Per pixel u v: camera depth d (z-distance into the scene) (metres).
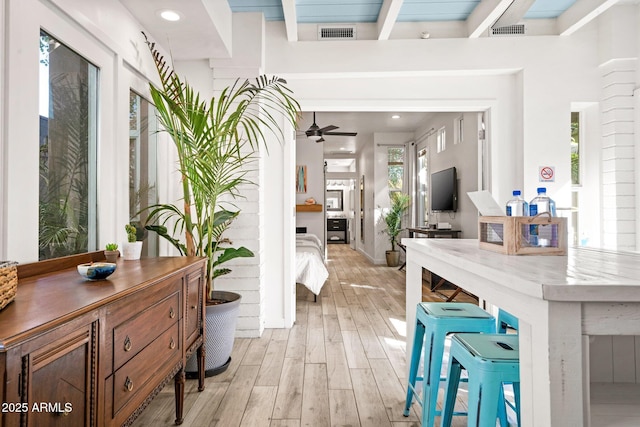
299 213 8.41
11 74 1.56
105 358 1.20
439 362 1.71
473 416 1.27
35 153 1.71
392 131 8.12
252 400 2.26
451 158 5.79
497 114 3.78
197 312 2.26
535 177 3.62
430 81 3.79
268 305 3.71
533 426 0.98
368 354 3.01
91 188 2.20
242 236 3.46
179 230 3.41
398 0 2.94
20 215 1.62
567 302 0.91
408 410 2.09
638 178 3.43
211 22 2.81
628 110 3.48
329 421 2.03
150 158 2.97
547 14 3.56
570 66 3.61
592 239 3.72
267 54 3.65
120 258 2.26
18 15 1.60
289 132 3.73
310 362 2.85
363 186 9.95
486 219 1.73
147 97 2.92
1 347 0.79
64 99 1.95
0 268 1.05
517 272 1.08
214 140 2.66
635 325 0.91
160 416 2.08
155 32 2.94
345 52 3.64
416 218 7.79
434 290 5.37
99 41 2.23
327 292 5.37
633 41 3.44
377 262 8.28
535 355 0.96
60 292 1.28
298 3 3.31
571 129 3.86
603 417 1.07
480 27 3.35
